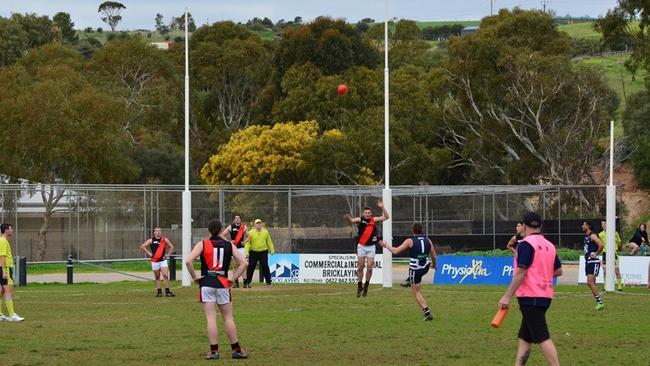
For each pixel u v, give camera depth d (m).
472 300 45.97
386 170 55.44
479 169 118.62
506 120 110.44
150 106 129.75
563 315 39.00
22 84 105.00
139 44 134.88
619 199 87.31
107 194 75.62
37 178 97.81
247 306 43.06
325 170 108.12
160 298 48.31
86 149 97.94
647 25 98.06
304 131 113.00
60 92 97.69
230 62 145.50
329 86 120.25
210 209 77.62
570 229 84.44
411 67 133.25
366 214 48.09
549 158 107.81
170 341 30.27
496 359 26.16
